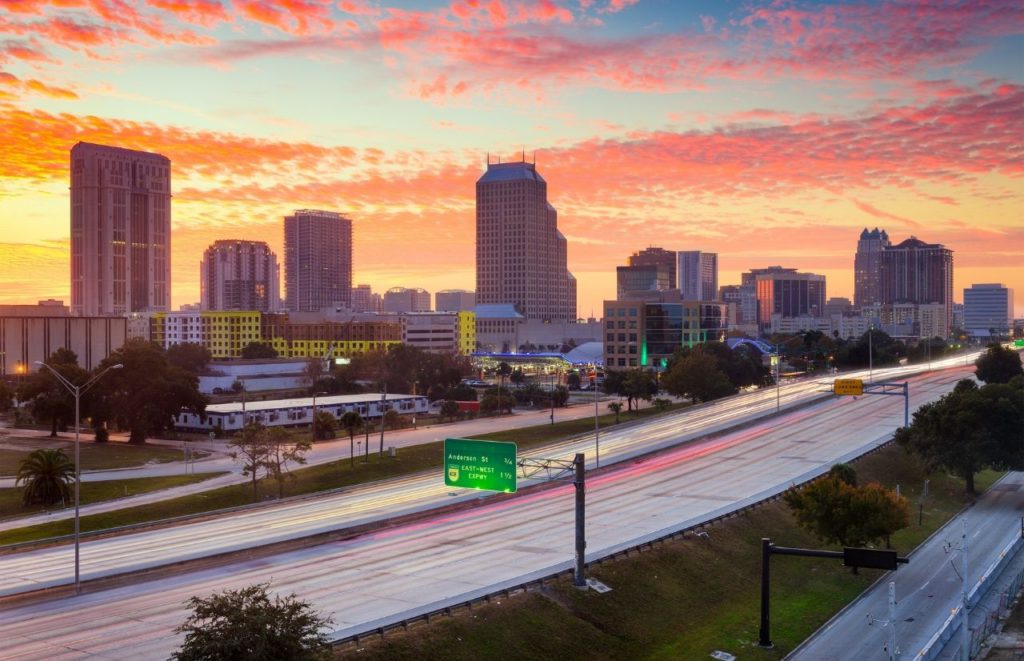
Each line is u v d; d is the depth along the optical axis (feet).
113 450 408.67
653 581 205.46
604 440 416.67
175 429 481.05
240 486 312.50
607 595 193.26
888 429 421.18
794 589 217.15
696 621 193.47
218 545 224.94
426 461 368.27
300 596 180.65
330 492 309.42
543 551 218.79
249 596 128.36
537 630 172.14
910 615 196.75
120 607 172.65
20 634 155.94
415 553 218.38
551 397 583.99
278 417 486.79
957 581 221.66
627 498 288.51
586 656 169.89
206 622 158.71
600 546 223.51
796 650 177.78
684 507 272.10
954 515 298.56
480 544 227.61
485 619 169.48
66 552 220.43
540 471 331.16
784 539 251.60
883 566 161.99
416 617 162.81
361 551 221.46
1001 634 180.04
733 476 322.34
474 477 210.38
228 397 628.28
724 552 231.71
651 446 390.63
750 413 494.59
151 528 252.62
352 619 164.66
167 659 142.61
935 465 326.03
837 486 239.91
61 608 172.24
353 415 357.20
